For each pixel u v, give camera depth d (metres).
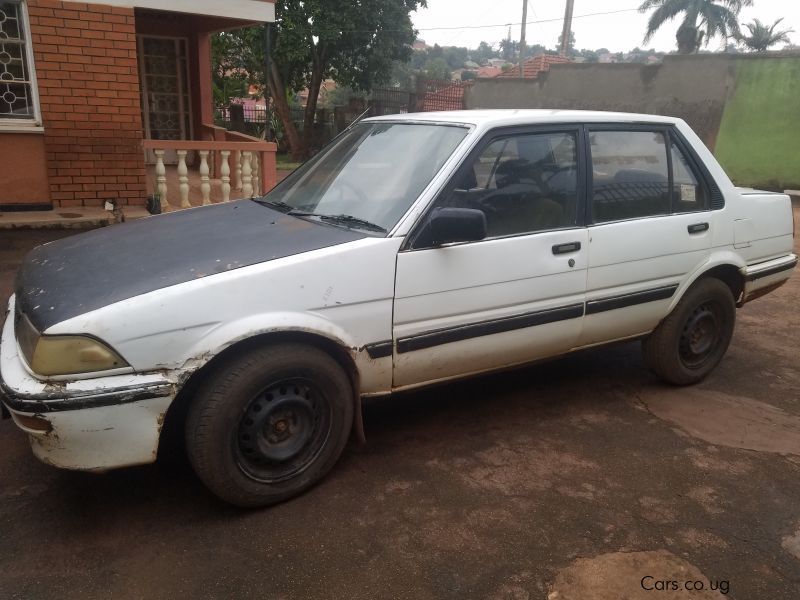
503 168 3.42
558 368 4.75
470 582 2.53
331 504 3.00
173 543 2.71
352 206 3.37
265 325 2.73
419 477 3.24
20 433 3.52
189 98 11.74
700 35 29.56
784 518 3.01
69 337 2.47
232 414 2.72
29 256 3.40
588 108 18.45
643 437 3.74
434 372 3.34
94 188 8.27
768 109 14.88
